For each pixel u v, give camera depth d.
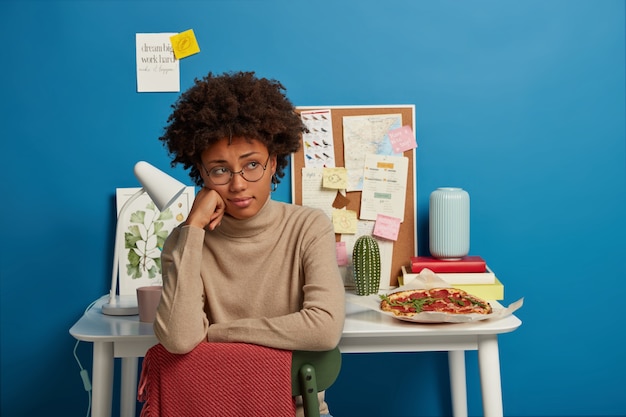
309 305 1.54
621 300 2.29
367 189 2.23
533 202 2.26
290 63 2.22
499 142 2.25
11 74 2.22
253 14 2.21
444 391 2.33
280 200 2.25
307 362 1.40
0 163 2.24
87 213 2.25
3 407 2.29
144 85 2.22
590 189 2.26
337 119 2.23
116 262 1.96
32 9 2.21
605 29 2.22
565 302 2.29
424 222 2.26
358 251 2.08
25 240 2.26
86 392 2.31
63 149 2.24
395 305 1.84
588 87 2.23
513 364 2.31
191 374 1.42
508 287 2.28
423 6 2.21
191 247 1.53
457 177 2.25
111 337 1.70
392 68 2.23
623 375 2.31
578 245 2.27
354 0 2.21
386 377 2.33
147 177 1.83
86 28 2.21
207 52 2.22
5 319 2.27
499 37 2.22
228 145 1.53
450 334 1.73
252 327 1.51
